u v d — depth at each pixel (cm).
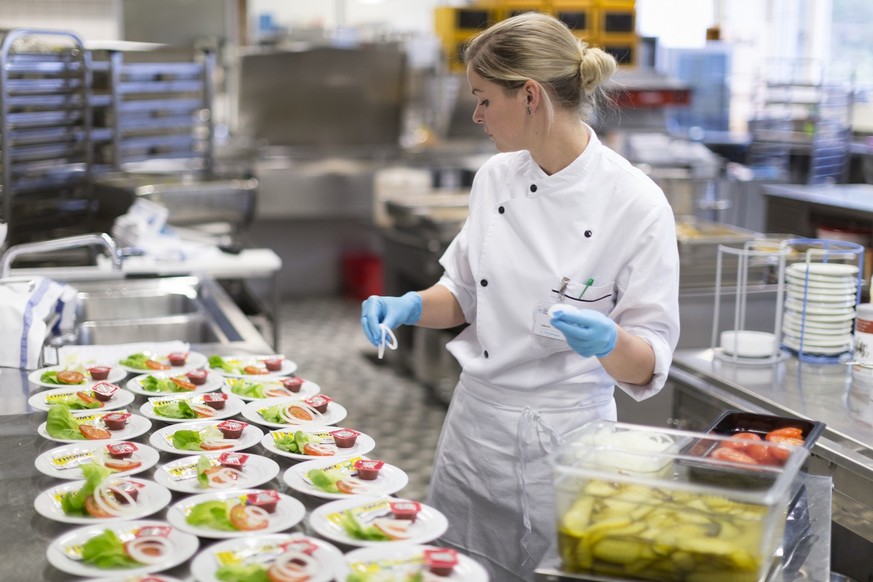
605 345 178
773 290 339
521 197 218
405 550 150
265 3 864
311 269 796
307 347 639
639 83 684
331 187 752
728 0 846
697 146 700
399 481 179
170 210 440
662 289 202
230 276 399
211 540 155
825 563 165
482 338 223
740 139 777
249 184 458
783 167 673
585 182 209
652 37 723
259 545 150
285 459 192
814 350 265
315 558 145
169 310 349
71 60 410
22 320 254
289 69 721
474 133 792
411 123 813
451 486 234
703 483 149
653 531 146
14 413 218
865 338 249
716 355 273
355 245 802
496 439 223
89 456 188
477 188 231
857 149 662
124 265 383
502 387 222
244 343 285
